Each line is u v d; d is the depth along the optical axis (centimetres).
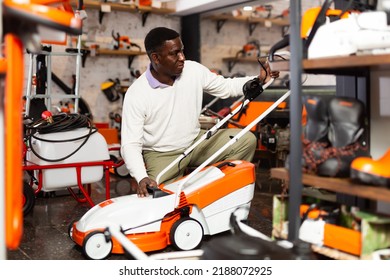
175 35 242
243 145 261
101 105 597
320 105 147
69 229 235
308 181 145
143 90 248
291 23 143
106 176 315
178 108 254
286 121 413
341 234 148
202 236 224
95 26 590
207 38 691
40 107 367
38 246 233
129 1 580
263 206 314
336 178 143
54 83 558
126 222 212
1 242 119
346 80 183
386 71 167
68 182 302
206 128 336
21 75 116
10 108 112
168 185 235
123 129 247
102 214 215
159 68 244
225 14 673
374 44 139
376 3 179
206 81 267
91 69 587
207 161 219
